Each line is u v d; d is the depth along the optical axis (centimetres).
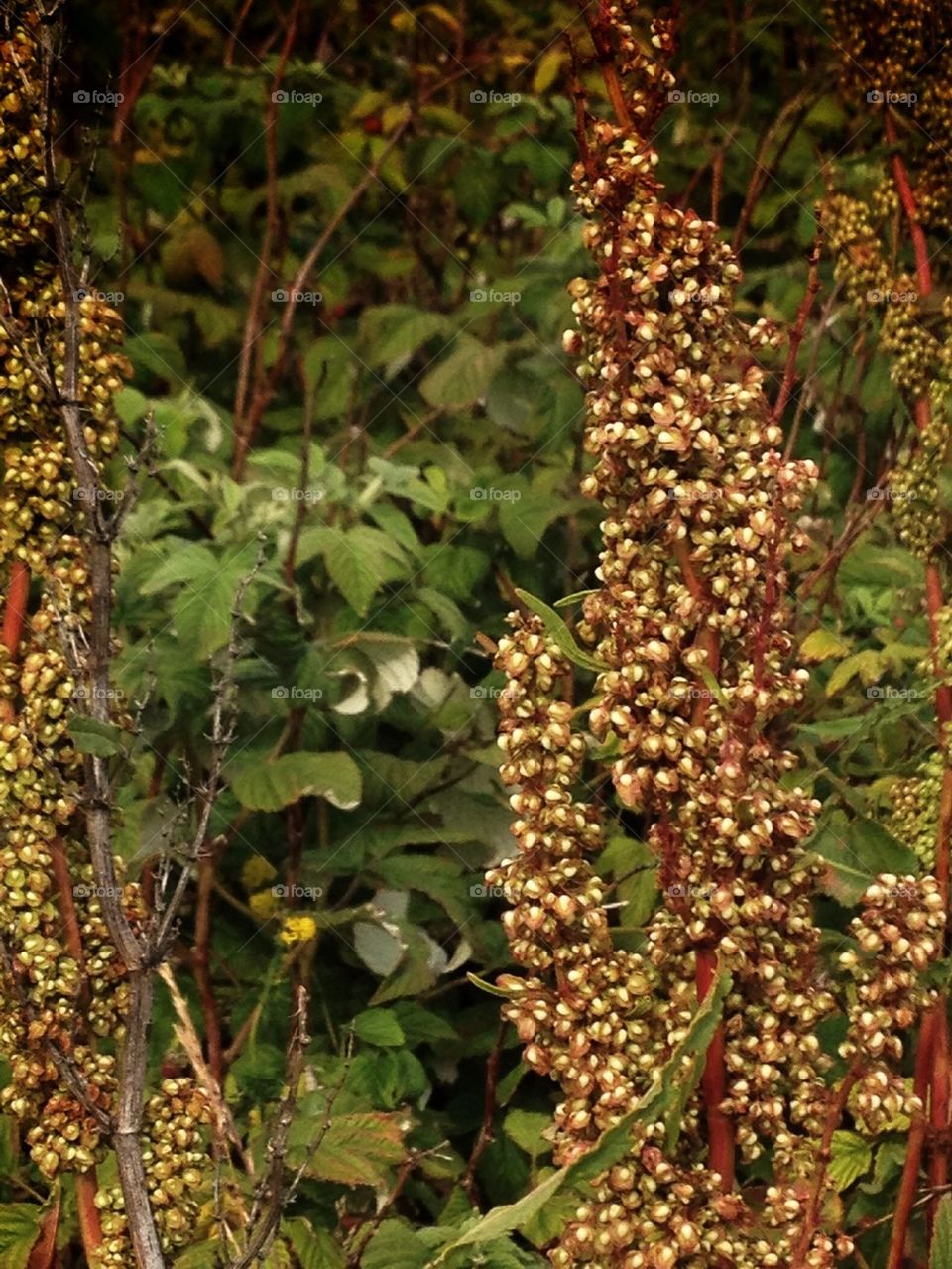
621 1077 121
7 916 141
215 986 221
